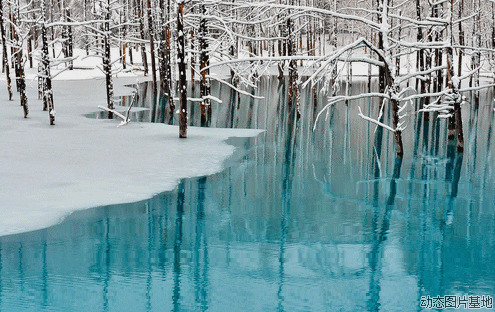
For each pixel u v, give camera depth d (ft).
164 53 138.72
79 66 194.90
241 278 31.76
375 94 60.75
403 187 51.85
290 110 109.50
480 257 35.06
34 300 28.68
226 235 38.63
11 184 47.11
